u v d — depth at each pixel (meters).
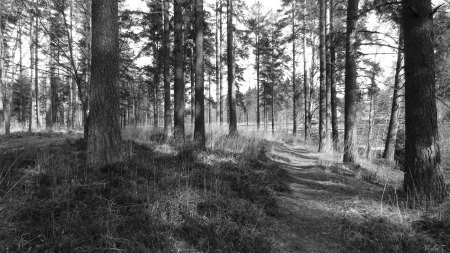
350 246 3.24
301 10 18.70
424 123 4.49
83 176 4.24
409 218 3.63
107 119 4.89
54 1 6.21
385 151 13.02
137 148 7.06
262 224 3.66
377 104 18.80
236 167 6.19
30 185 3.84
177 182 4.49
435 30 8.97
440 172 4.45
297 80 22.66
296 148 14.05
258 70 25.98
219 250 2.90
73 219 3.01
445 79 9.82
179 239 3.06
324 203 4.79
